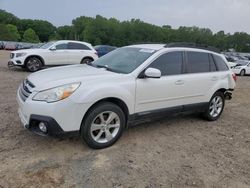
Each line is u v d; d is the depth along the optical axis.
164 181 3.65
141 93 4.73
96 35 99.50
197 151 4.63
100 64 5.38
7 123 5.22
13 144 4.36
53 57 13.84
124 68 4.89
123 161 4.07
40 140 4.54
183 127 5.78
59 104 3.89
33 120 4.00
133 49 5.52
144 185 3.53
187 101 5.57
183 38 104.50
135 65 4.86
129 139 4.89
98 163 3.96
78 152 4.24
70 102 3.95
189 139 5.13
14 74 12.18
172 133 5.37
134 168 3.90
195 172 3.94
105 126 4.39
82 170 3.75
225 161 4.35
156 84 4.91
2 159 3.89
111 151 4.37
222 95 6.45
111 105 4.36
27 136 4.67
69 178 3.55
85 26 106.88
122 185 3.49
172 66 5.28
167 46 5.35
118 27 101.31
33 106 3.94
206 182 3.71
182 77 5.36
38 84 4.10
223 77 6.29
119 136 4.59
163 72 5.11
